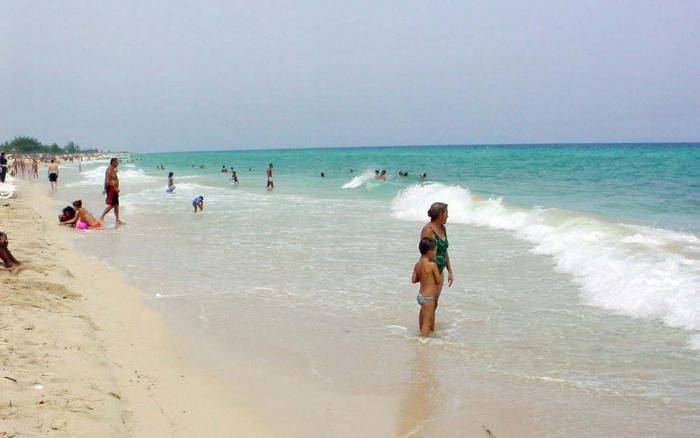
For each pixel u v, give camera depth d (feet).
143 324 23.95
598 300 26.76
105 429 13.25
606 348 20.72
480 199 66.44
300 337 22.77
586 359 19.75
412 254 40.16
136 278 33.06
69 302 25.63
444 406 16.46
